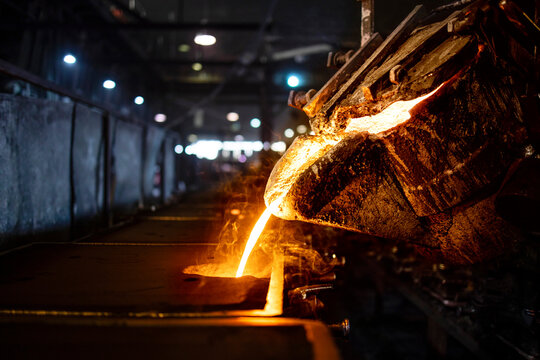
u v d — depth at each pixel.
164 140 10.70
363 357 6.48
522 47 2.12
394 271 6.39
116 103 13.30
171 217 6.12
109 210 6.17
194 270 2.66
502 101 2.32
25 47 8.68
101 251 3.30
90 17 10.84
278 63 13.88
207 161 20.62
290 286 2.40
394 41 2.71
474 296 4.35
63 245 3.59
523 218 2.38
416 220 2.61
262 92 14.36
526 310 3.38
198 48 19.53
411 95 2.11
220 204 7.54
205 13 19.75
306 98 2.99
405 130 2.37
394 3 5.67
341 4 11.79
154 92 15.86
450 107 2.32
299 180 2.34
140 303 1.96
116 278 2.44
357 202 2.48
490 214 2.47
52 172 4.35
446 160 2.38
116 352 1.49
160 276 2.50
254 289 2.21
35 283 2.32
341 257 3.04
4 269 2.67
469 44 2.14
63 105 4.61
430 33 2.39
